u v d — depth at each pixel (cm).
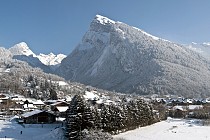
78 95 10881
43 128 12925
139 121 15500
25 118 14100
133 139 11788
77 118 10375
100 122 11156
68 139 10344
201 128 15938
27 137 11100
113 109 12612
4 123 13838
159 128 15538
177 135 13350
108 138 9931
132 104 15250
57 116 15875
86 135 9838
